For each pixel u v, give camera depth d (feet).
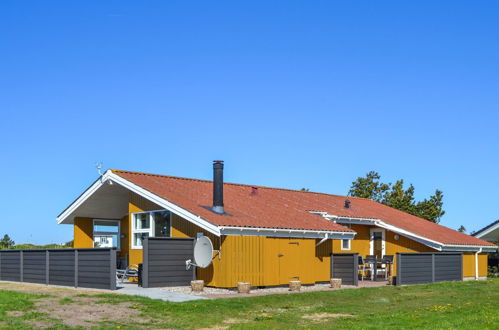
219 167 66.28
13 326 38.78
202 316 45.70
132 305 48.29
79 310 45.55
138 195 71.05
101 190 75.66
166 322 42.78
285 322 44.47
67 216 80.74
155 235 68.95
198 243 61.31
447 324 41.91
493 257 106.52
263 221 66.08
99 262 58.70
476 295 63.16
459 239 91.61
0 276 74.08
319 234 71.36
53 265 64.49
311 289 66.08
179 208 63.00
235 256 61.46
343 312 50.01
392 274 81.25
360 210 92.53
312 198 92.48
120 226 88.22
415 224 94.84
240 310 49.60
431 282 77.46
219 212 65.16
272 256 65.51
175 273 62.08
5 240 139.64
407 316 46.68
